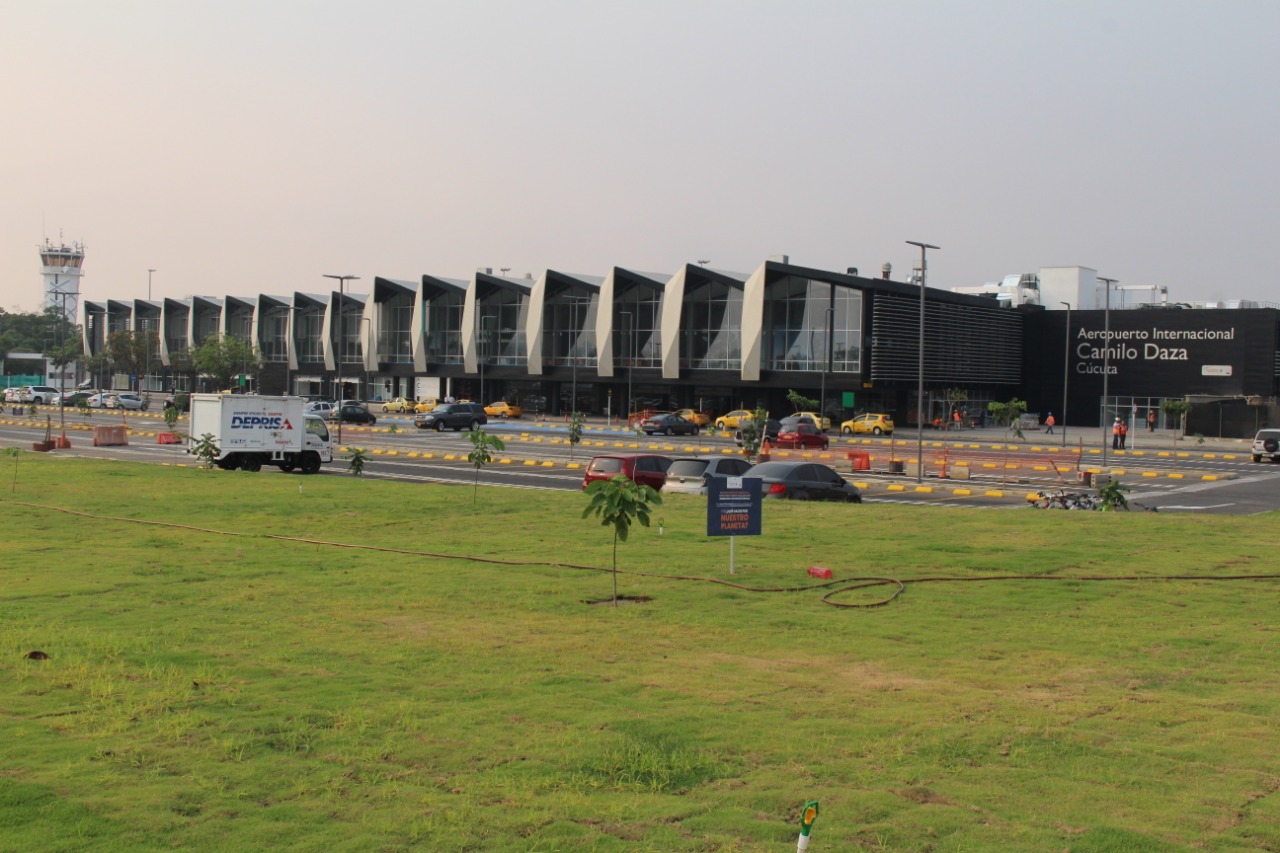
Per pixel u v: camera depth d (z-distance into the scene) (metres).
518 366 101.56
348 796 8.03
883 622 14.38
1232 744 9.41
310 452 41.56
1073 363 93.12
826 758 8.95
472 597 15.91
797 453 57.22
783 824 7.57
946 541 21.58
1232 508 35.75
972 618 14.67
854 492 32.97
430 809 7.78
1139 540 21.81
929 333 85.56
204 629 13.62
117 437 55.59
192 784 8.22
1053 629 13.97
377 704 10.33
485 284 103.44
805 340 84.69
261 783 8.26
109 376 149.25
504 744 9.19
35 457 43.72
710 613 14.91
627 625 14.12
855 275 90.00
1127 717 10.15
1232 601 15.83
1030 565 18.72
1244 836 7.48
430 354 108.50
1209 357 86.50
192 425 40.75
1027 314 95.88
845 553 20.03
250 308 127.88
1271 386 84.44
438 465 47.19
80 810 7.66
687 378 90.62
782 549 20.55
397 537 22.41
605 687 11.03
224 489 31.81
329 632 13.53
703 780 8.45
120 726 9.52
